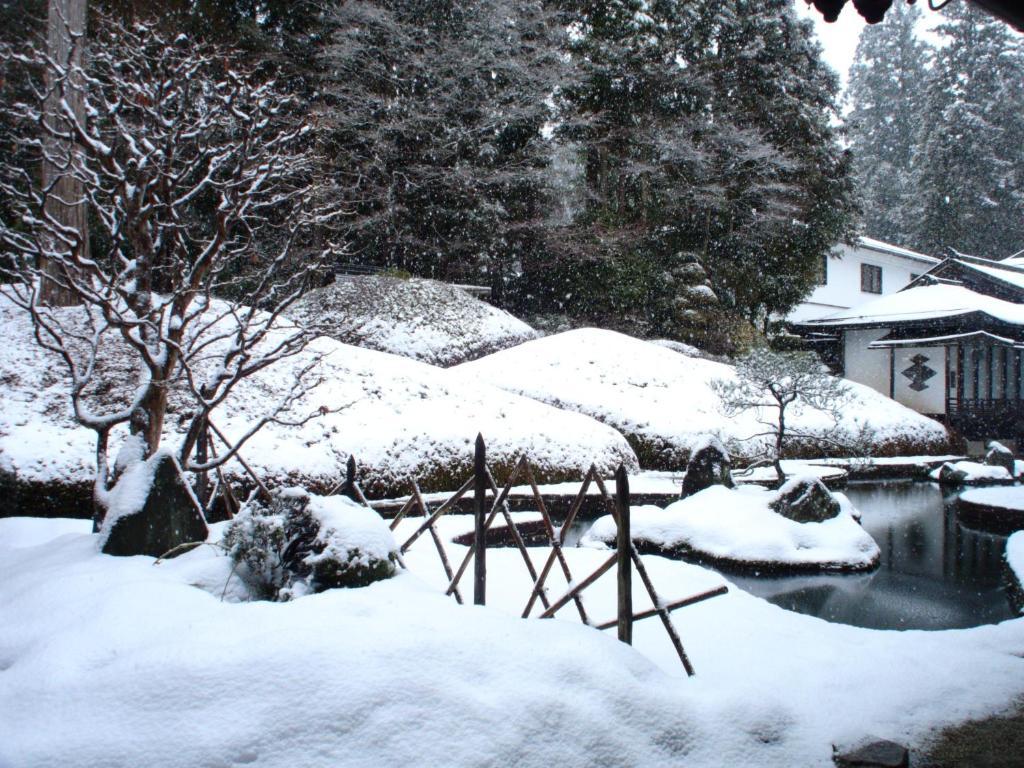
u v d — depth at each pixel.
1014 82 41.88
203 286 6.14
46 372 9.67
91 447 8.25
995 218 41.03
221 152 6.55
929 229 41.03
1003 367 21.27
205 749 2.31
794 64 26.53
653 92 25.17
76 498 7.72
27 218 5.20
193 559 4.25
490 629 3.08
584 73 22.88
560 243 22.41
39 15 13.45
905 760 2.77
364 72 19.78
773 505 8.52
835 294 31.08
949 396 21.41
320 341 13.16
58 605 3.52
